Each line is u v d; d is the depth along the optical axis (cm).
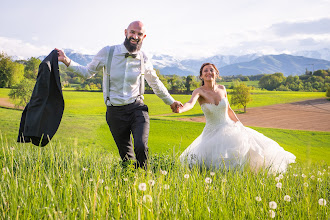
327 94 11375
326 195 314
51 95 405
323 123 7025
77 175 188
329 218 233
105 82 453
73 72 438
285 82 16400
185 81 11350
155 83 488
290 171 468
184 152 566
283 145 4775
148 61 470
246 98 8944
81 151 421
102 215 198
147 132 437
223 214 220
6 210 205
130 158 480
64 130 3606
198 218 219
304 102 10312
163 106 8438
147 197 204
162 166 441
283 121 7369
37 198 229
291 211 255
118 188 276
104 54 448
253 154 548
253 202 261
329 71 18388
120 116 448
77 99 9712
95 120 5347
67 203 212
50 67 402
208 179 280
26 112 397
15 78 9788
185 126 5350
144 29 449
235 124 582
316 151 3978
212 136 564
